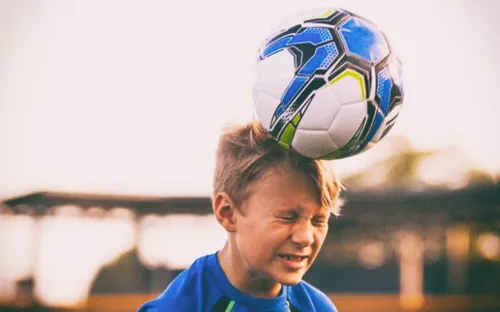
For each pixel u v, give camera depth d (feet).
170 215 65.57
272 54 8.21
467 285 71.61
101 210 65.00
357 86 7.98
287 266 8.89
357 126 8.09
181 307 9.70
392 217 63.72
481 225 70.18
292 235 8.80
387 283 81.51
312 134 8.12
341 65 7.93
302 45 8.02
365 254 82.43
